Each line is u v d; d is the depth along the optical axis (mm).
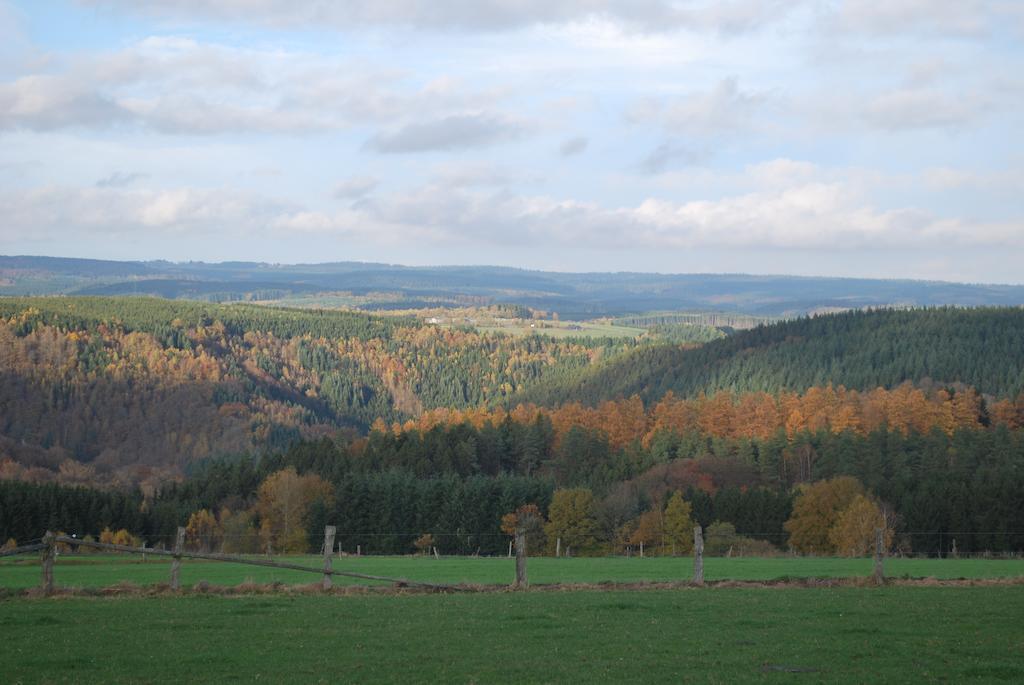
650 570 44531
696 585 31922
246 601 26516
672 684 16453
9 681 16547
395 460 141750
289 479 114875
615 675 17156
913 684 16500
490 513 111438
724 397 195250
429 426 195125
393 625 22438
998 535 88438
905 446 133500
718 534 96625
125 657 18500
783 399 187750
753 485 135250
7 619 22719
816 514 95125
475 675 17125
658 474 135125
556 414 195750
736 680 16750
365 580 39000
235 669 17578
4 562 53062
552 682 16594
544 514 113750
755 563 50750
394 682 16578
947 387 177375
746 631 21797
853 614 24500
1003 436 132625
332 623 22688
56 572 43781
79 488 112812
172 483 143375
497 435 159375
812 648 19688
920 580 33938
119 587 28797
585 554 104188
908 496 95125
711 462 141875
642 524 101312
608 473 139500
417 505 110875
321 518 109375
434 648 19641
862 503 84562
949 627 22375
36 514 102438
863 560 55375
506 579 39031
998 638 20906
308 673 17266
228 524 110938
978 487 93562
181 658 18453
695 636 21109
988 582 33531
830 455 132500
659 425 175000
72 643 19875
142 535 109500
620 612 24766
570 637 20969
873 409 165875
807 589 30672
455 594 29203
